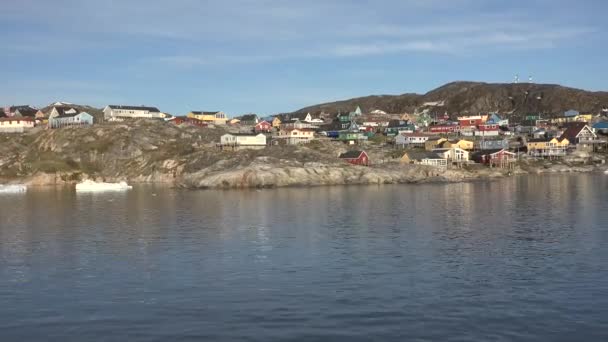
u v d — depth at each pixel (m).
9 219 88.62
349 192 133.62
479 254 54.06
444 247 57.97
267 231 70.75
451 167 191.38
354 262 51.03
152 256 55.53
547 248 56.34
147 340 32.19
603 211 85.50
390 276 45.56
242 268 49.31
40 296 41.34
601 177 179.00
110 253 57.56
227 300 39.44
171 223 80.25
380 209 94.38
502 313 35.78
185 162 197.00
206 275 46.94
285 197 120.69
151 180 192.88
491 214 85.38
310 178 162.38
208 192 140.38
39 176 193.38
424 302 38.28
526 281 43.34
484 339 31.48
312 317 35.47
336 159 182.62
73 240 66.38
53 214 95.25
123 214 93.31
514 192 126.00
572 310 36.12
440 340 31.42
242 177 156.50
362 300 38.91
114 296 40.97
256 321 34.91
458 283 43.12
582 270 46.44
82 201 120.88
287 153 185.25
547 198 109.38
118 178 198.62
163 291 42.12
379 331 32.91
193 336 32.62
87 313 37.09
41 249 60.50
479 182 168.25
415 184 163.25
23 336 33.12
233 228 73.94
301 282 44.00
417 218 81.81
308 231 70.19
